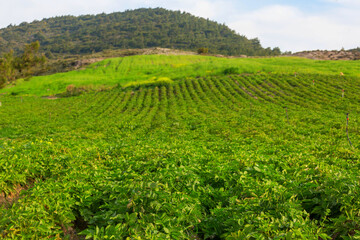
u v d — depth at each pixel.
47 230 5.14
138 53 153.88
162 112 39.78
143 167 8.73
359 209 5.50
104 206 6.30
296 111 34.69
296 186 6.90
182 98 49.97
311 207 6.46
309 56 113.94
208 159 10.01
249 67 76.06
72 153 10.95
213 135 23.08
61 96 67.38
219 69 76.44
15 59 110.00
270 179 7.54
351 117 28.70
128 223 5.31
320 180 7.03
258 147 14.29
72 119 38.22
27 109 48.38
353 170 9.15
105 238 4.95
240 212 5.82
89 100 55.38
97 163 9.74
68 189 6.71
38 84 84.81
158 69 94.25
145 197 6.00
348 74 58.00
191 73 75.38
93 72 99.88
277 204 5.86
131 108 46.00
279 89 50.12
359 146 15.95
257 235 4.81
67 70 124.56
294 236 4.75
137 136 23.92
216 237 5.85
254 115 33.06
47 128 29.97
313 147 14.28
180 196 6.29
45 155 10.01
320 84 50.00
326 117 29.69
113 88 68.88
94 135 23.89
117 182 7.28
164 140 19.86
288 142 16.73
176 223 5.42
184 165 8.85
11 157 8.60
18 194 7.59
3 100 62.72
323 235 4.96
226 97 48.31
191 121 31.16
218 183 7.86
